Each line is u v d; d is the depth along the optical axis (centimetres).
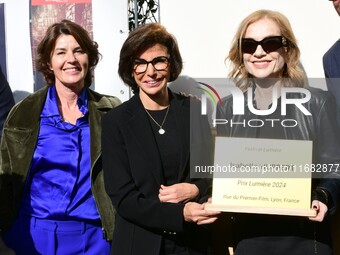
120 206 281
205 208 268
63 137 320
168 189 280
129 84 306
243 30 288
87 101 331
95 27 379
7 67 391
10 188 323
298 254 269
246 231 279
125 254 283
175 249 283
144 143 287
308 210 262
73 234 316
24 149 318
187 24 370
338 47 331
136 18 384
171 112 298
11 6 387
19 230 320
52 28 325
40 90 335
